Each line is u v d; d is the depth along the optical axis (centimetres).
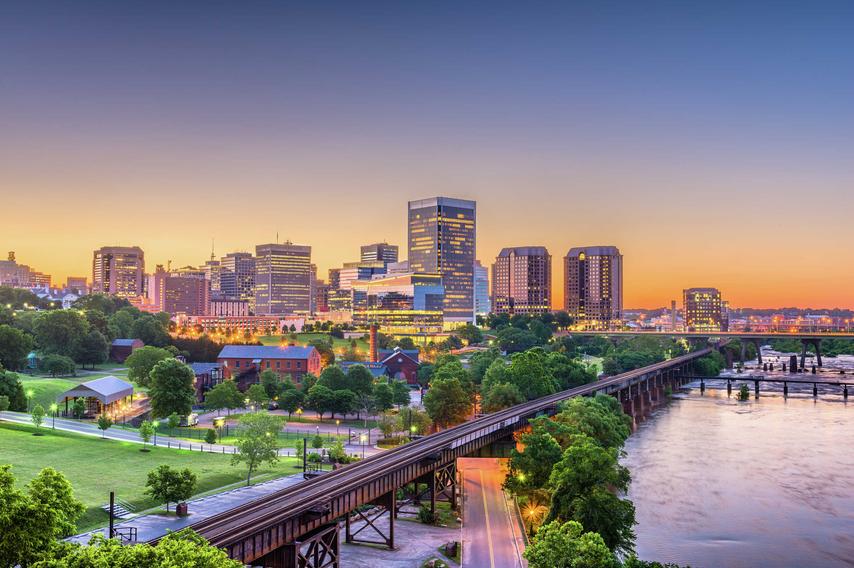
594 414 13212
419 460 10219
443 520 10675
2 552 5288
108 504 9562
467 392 19925
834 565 9619
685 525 11125
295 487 8662
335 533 8131
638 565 6925
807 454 16200
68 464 11669
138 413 18525
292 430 17838
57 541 5519
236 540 6544
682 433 19050
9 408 16775
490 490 12300
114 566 4931
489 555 9088
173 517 9375
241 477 12019
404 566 8650
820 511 11894
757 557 9838
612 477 9031
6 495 5428
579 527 7244
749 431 19375
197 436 16250
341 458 13475
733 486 13388
